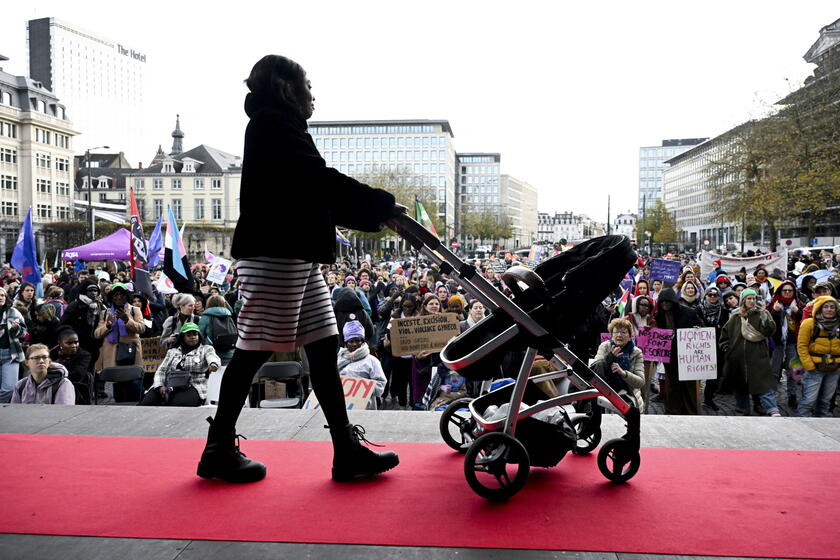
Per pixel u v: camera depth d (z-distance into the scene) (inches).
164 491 115.8
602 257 124.0
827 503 111.9
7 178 3415.4
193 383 296.5
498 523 103.7
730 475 126.6
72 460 132.7
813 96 1577.3
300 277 115.0
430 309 383.9
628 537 99.0
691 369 352.2
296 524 102.6
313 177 107.7
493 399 141.2
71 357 326.6
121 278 752.3
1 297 370.6
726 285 598.9
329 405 121.3
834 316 343.6
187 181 4451.3
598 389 121.3
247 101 116.7
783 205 1657.2
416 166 6314.0
